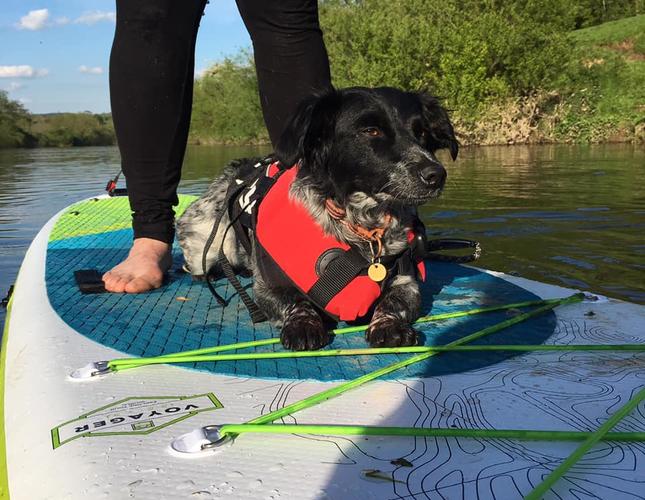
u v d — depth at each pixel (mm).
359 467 476
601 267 1464
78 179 4578
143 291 1110
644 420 543
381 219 911
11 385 729
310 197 920
